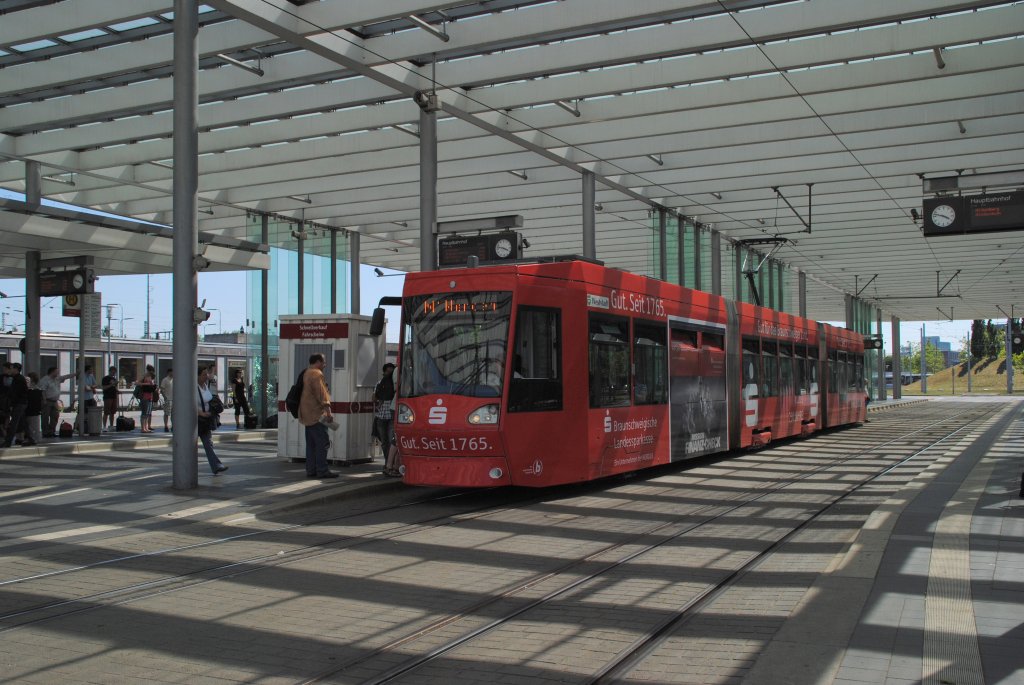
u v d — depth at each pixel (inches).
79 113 722.2
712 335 725.9
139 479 567.5
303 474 594.9
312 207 1081.4
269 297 1099.3
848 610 250.7
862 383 1310.3
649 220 1208.2
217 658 225.9
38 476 590.9
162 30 615.5
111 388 1010.7
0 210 729.6
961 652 211.9
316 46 590.6
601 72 684.1
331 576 318.3
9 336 1583.4
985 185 714.2
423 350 501.4
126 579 312.8
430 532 408.5
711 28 593.9
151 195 987.3
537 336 499.2
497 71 655.8
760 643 233.3
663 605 276.2
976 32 584.1
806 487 574.2
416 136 804.0
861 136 820.6
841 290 2082.9
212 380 598.5
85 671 215.9
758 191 1037.2
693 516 455.5
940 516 399.5
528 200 1095.6
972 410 1920.5
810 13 565.3
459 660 223.8
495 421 472.7
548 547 372.8
